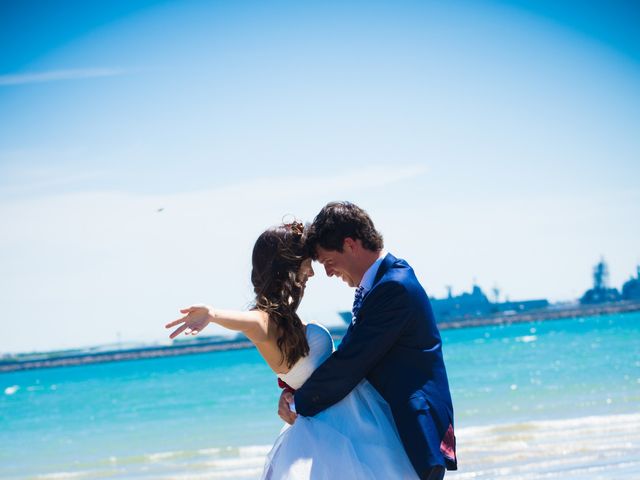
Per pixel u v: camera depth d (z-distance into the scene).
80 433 19.41
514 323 127.75
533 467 9.02
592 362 27.98
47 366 113.69
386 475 3.93
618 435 10.65
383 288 4.07
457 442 11.16
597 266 129.25
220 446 14.21
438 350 4.16
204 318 3.71
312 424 4.04
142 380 45.75
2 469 13.62
